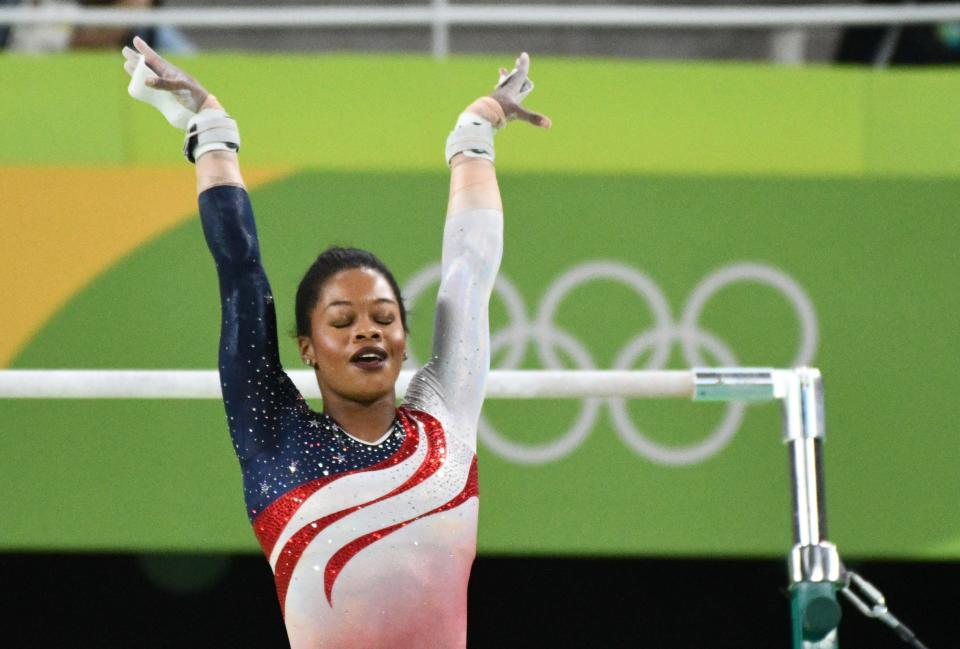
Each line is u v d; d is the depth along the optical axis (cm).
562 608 1916
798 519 964
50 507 1355
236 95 1492
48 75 1478
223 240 825
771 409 1401
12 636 1883
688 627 1905
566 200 1425
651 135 1511
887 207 1437
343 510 782
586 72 1515
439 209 1419
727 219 1429
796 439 977
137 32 1830
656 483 1388
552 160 1498
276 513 787
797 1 2138
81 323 1384
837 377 1407
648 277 1416
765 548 1381
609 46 2169
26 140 1469
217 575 1923
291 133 1487
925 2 1908
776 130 1521
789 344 1411
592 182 1430
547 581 1920
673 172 1471
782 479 1391
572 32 2170
